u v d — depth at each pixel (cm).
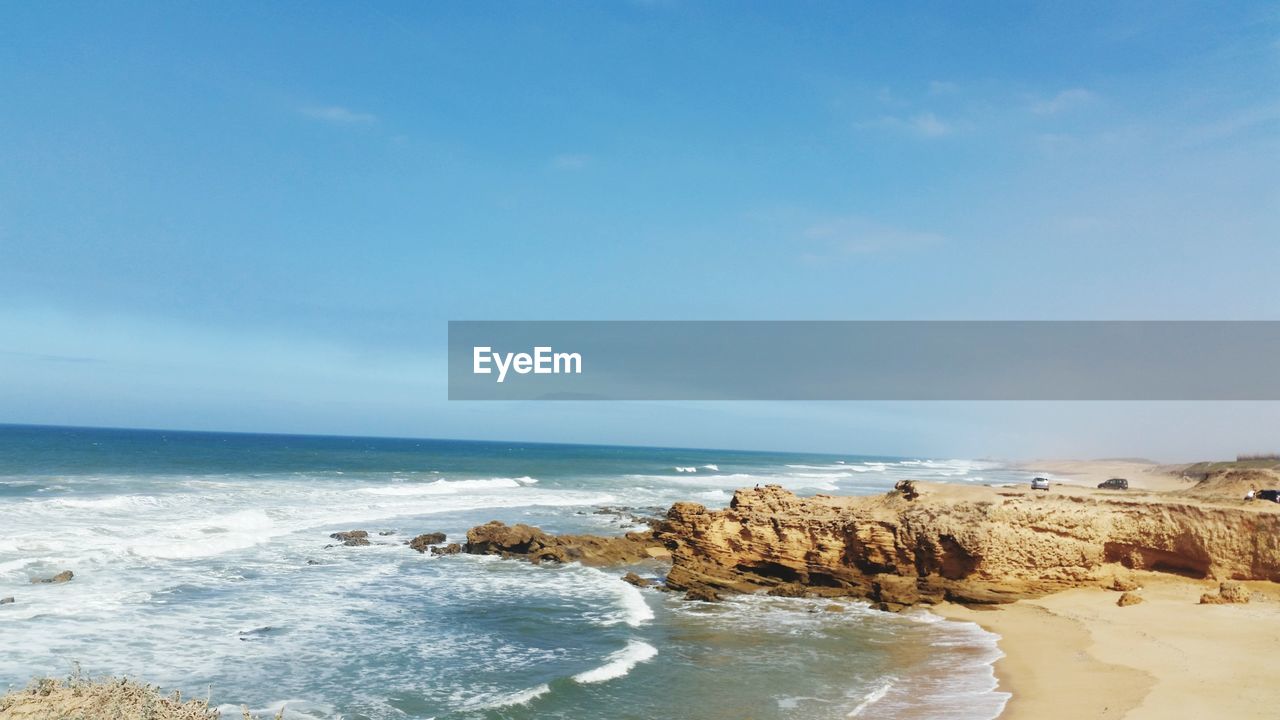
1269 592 2409
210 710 1111
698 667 1992
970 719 1608
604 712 1667
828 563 2914
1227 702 1598
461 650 2114
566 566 3400
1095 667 1909
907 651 2147
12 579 2522
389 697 1728
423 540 3744
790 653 2133
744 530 3053
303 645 2088
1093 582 2656
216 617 2288
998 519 2689
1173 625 2191
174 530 3500
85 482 5425
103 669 1792
